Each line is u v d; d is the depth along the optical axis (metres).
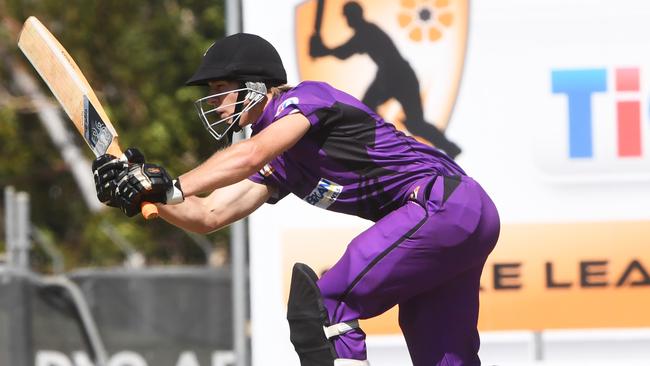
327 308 14.43
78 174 56.62
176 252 55.41
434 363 15.39
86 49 54.19
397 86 21.48
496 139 21.52
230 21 22.33
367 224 21.44
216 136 14.82
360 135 14.51
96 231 53.41
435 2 21.50
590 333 21.66
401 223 14.38
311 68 21.45
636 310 21.64
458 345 15.38
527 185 21.58
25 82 56.97
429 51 21.52
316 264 21.44
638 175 21.55
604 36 21.52
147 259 53.94
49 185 59.66
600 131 21.56
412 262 14.33
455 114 21.55
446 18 21.50
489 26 21.53
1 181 58.84
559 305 21.66
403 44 21.50
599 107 21.53
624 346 21.69
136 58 53.44
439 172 14.76
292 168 15.02
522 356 21.72
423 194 14.45
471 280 15.38
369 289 14.35
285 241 21.47
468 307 15.38
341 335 14.32
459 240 14.38
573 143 21.56
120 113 54.53
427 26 21.50
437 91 21.53
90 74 54.38
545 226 21.61
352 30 21.50
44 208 59.50
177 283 30.72
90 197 56.28
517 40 21.53
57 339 29.89
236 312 22.83
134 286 30.55
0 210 59.03
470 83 21.53
